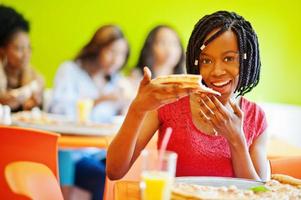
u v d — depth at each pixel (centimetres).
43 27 425
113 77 434
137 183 154
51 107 428
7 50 420
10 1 420
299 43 448
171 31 437
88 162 384
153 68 438
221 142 166
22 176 190
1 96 418
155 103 135
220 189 132
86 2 428
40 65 427
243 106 176
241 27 160
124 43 433
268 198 129
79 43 430
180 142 167
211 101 156
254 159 173
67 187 388
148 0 434
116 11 431
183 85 130
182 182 140
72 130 290
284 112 446
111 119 433
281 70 448
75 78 430
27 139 195
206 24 160
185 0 437
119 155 149
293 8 446
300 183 148
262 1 443
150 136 169
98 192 360
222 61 159
